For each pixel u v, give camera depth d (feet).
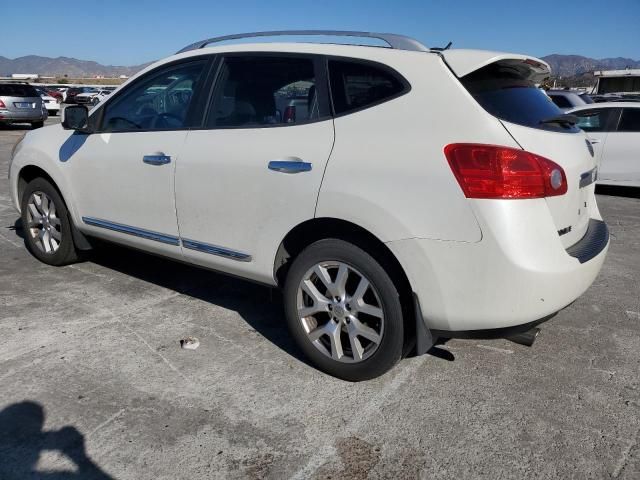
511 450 8.26
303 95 10.09
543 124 9.23
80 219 14.32
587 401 9.54
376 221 8.82
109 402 9.24
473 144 8.23
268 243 10.30
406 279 9.12
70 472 7.64
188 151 11.35
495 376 10.33
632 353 11.35
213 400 9.39
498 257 8.11
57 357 10.66
